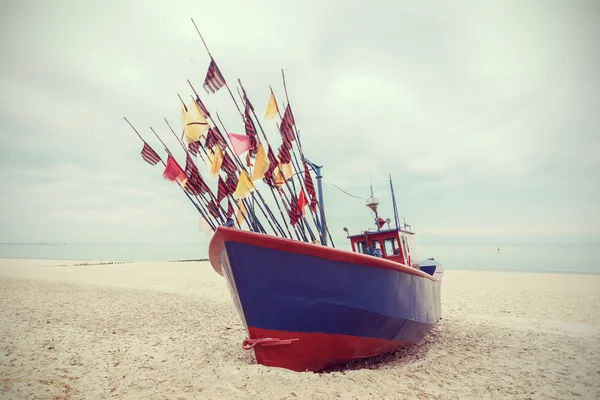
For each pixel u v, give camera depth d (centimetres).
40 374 435
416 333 639
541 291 1673
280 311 459
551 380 489
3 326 769
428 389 424
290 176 612
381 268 501
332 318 470
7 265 3497
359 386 403
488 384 464
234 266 451
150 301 1248
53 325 802
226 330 801
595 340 756
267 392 367
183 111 550
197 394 363
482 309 1198
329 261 459
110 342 655
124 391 380
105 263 4219
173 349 605
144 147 559
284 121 612
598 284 1964
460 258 5788
